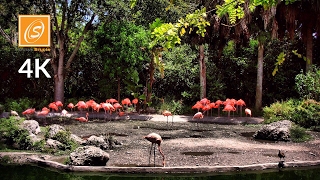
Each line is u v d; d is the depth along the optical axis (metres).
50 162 7.24
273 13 12.09
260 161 7.56
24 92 21.75
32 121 10.98
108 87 19.23
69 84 22.02
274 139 10.43
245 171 6.93
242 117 15.84
